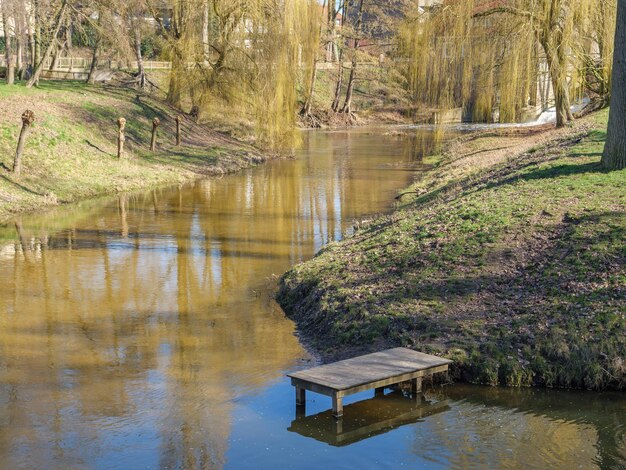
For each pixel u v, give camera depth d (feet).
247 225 68.74
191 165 104.37
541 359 33.27
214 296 46.68
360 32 226.58
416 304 38.83
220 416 29.86
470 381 33.27
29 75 132.87
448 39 109.81
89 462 26.07
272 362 35.60
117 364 35.42
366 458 26.37
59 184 82.38
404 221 55.16
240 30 123.44
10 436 28.02
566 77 113.70
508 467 25.58
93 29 144.36
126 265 54.13
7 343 38.11
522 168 65.87
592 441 27.55
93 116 105.81
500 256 42.96
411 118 221.05
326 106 228.02
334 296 41.63
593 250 41.34
